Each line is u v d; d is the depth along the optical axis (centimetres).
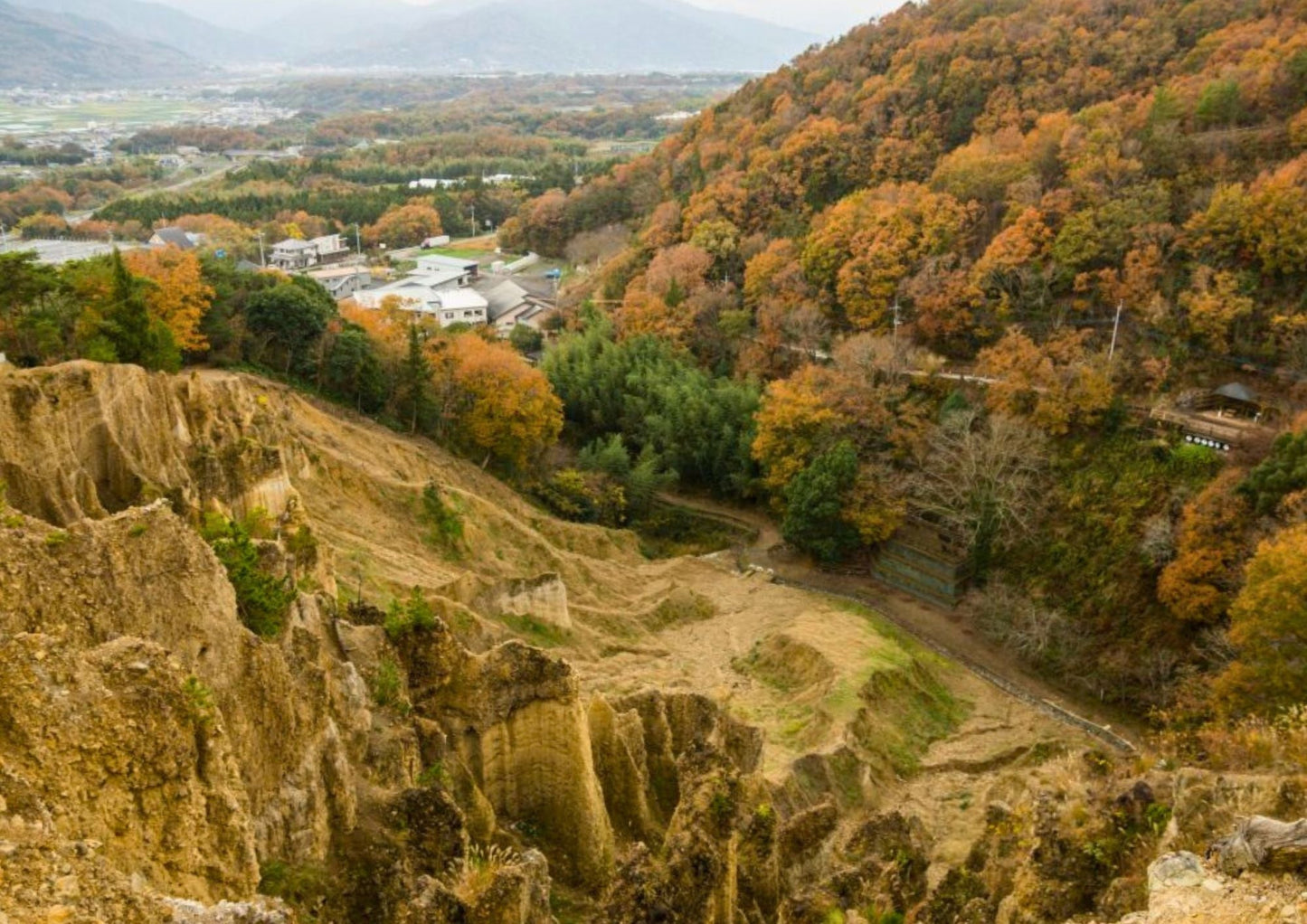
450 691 2881
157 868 1368
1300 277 7106
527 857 2134
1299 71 8231
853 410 7462
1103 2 11025
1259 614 4309
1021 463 6744
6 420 2788
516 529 6366
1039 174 8756
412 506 5797
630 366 9131
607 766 3128
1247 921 1555
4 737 1234
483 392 7750
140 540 1716
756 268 9600
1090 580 6244
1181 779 2355
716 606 6675
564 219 16288
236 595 2125
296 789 1848
